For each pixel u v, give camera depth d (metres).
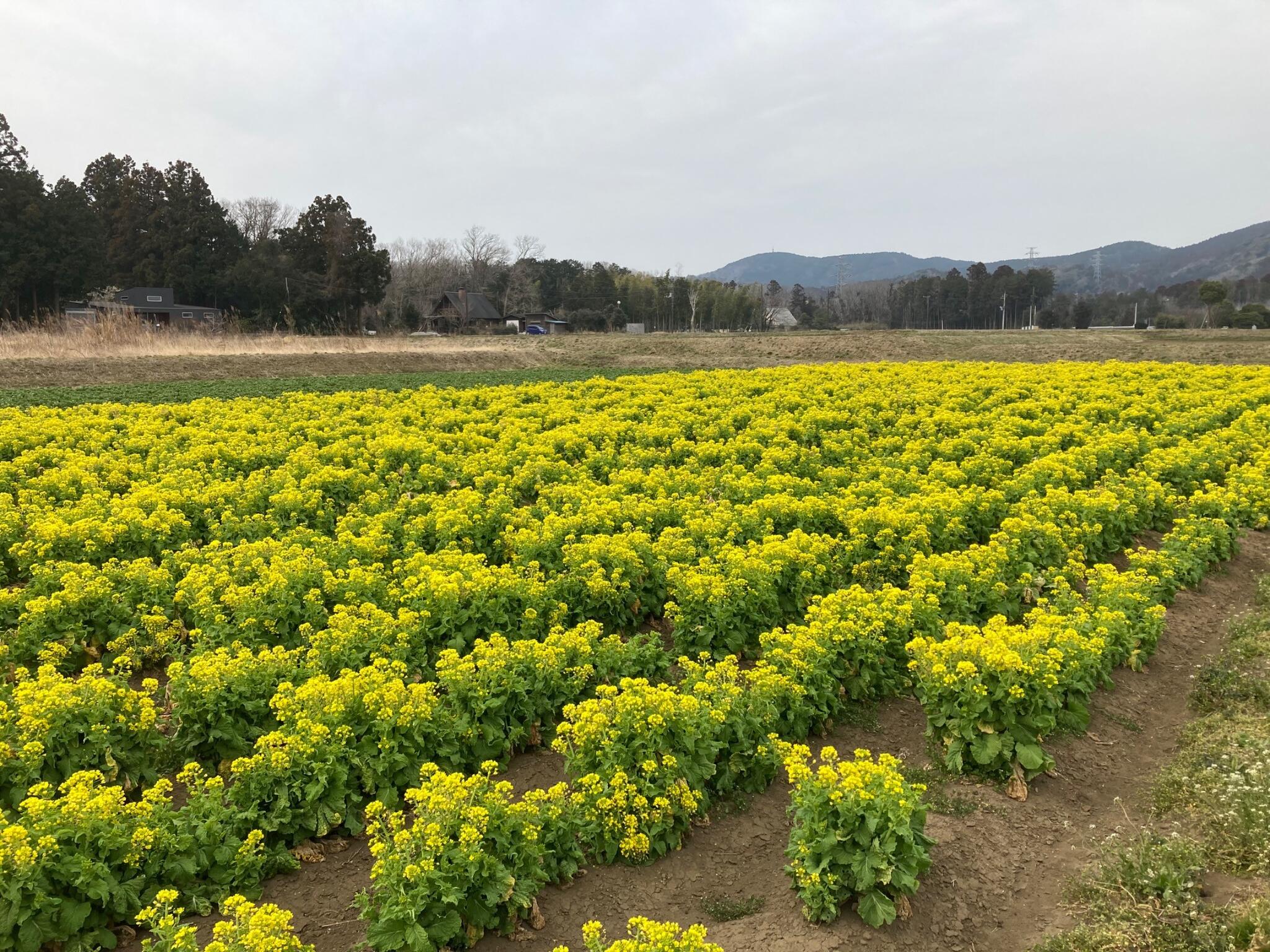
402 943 6.07
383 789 7.90
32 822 6.57
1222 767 8.32
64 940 6.29
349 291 92.19
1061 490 15.71
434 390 31.83
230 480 18.34
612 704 7.97
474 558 12.09
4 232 66.50
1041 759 8.33
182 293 87.44
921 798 8.29
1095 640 9.55
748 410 24.89
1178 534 14.77
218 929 5.73
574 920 6.86
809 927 6.61
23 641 10.12
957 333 77.88
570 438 21.16
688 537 13.69
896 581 12.77
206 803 7.19
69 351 42.84
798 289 172.12
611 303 132.25
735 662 9.74
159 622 10.79
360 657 9.52
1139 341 58.59
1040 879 7.31
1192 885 6.63
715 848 7.74
